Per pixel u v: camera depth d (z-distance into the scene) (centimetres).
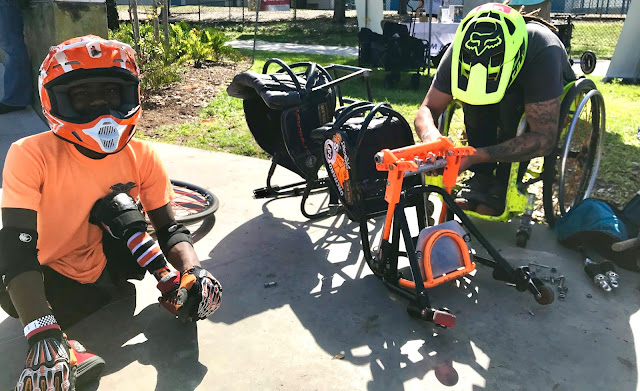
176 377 234
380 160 261
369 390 228
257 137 411
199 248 351
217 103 722
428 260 276
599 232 326
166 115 673
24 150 229
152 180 270
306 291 302
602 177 463
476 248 349
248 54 1328
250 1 3275
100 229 263
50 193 237
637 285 308
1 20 630
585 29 2111
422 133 334
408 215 389
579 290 302
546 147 322
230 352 251
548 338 261
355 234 374
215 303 247
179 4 3791
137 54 882
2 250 214
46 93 220
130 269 273
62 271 261
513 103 347
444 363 244
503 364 243
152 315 278
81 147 236
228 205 417
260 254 343
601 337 262
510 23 317
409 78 1065
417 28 1144
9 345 252
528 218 345
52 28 548
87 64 217
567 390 229
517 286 282
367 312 282
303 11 3472
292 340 260
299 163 361
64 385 200
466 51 322
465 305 288
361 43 979
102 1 565
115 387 228
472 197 364
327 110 370
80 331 263
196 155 529
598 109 386
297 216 402
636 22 966
